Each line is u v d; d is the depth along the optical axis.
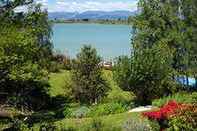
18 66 32.69
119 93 41.28
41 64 40.38
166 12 41.94
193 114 20.45
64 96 40.78
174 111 21.33
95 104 34.22
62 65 56.53
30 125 23.19
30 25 34.72
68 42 150.00
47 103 38.44
